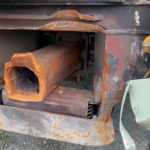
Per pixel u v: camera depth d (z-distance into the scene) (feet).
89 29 3.54
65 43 5.50
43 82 3.60
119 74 3.64
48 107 4.25
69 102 4.15
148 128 3.46
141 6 3.34
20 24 3.83
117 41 3.48
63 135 4.16
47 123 4.20
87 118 4.11
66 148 6.55
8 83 3.73
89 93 4.33
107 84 3.70
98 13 3.45
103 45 3.71
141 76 3.65
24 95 3.82
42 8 3.63
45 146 6.64
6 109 4.36
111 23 3.45
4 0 3.66
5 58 5.16
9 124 4.42
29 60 3.44
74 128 4.10
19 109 4.30
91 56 6.23
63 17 3.56
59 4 3.48
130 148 3.52
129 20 3.40
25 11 3.70
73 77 6.75
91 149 6.46
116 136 6.75
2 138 6.97
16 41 5.40
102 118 4.01
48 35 6.37
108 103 3.84
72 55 5.28
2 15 3.80
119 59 3.56
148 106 3.21
